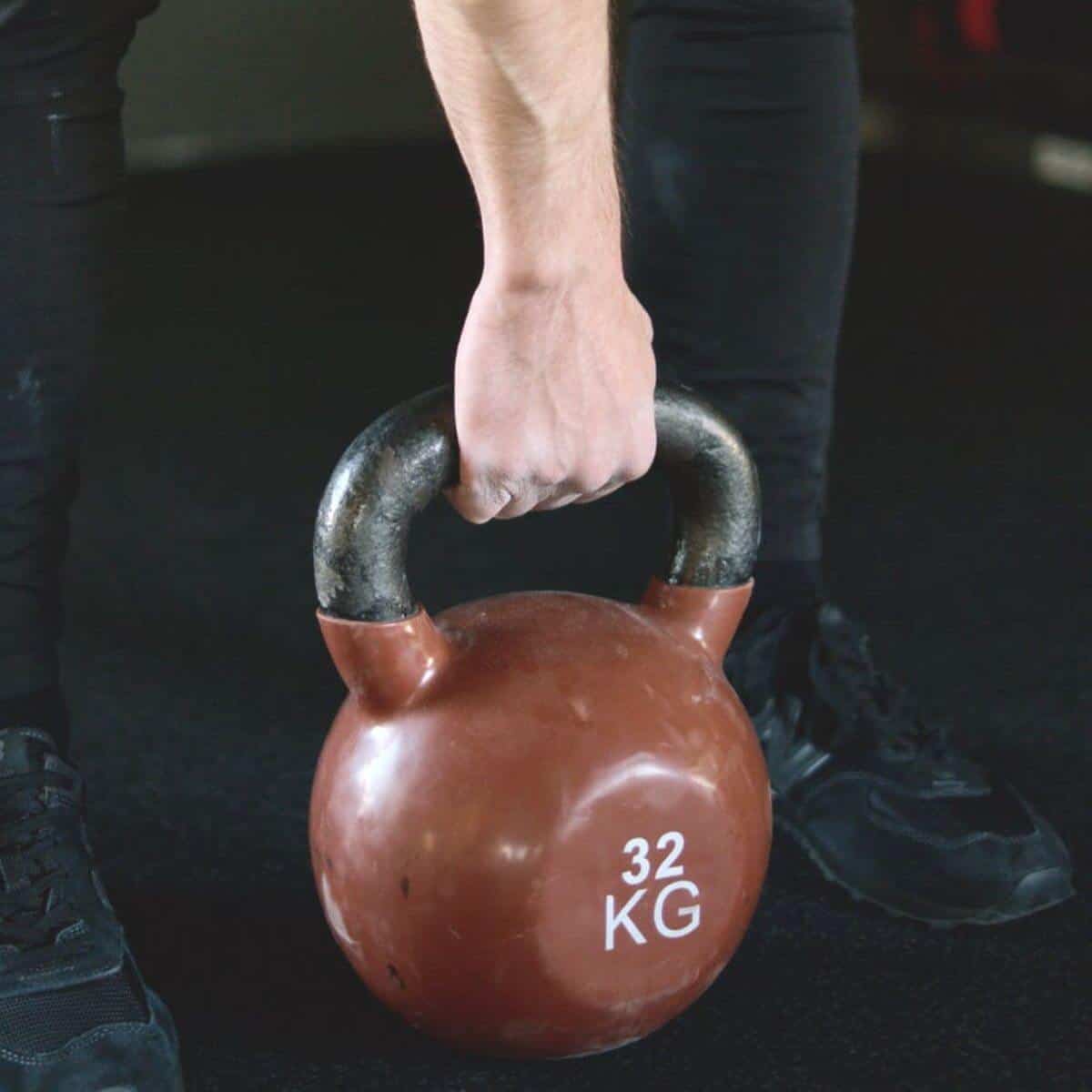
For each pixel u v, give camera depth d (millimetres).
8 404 1365
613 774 1114
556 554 2391
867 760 1537
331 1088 1253
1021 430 2955
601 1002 1156
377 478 1113
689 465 1204
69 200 1363
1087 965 1425
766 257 1574
